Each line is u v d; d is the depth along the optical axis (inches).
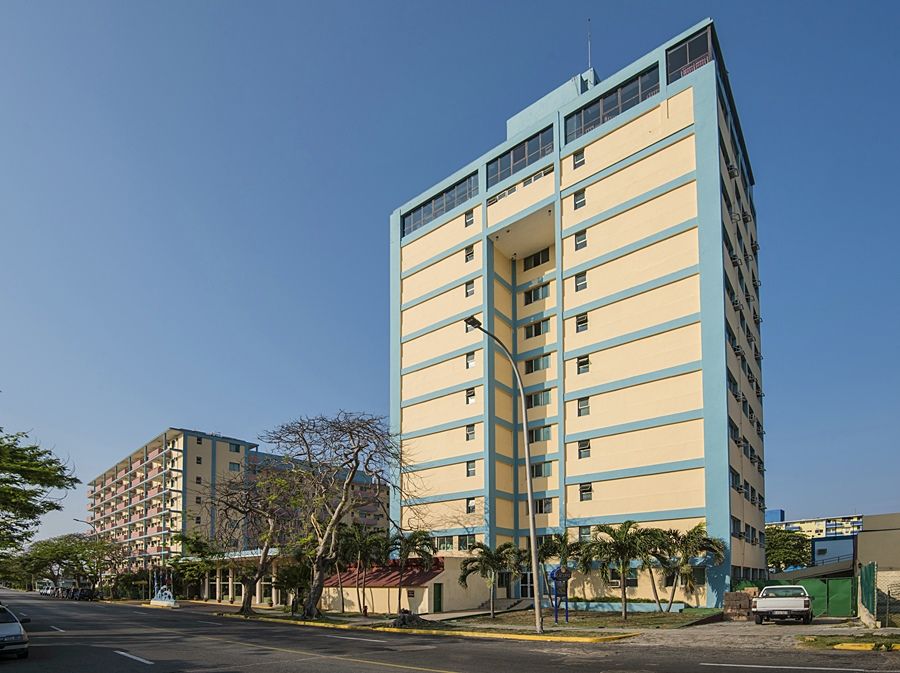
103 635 997.2
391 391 2085.4
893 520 1696.6
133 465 4217.5
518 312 1929.1
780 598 940.0
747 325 1716.3
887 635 711.1
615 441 1523.1
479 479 1768.0
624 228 1593.3
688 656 617.6
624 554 1150.3
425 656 663.8
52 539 3944.4
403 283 2146.9
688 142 1503.4
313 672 552.7
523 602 1603.1
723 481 1309.1
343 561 1504.7
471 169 2003.0
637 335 1521.9
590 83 1866.4
